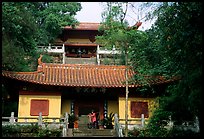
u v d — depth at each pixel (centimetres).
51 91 2830
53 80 2764
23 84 2731
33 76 2752
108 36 2386
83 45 5894
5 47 2461
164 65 2180
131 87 2745
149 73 2303
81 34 6019
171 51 1766
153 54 2214
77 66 2992
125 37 2191
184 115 2120
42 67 2889
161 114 2175
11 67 2886
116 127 2467
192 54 1616
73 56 6003
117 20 2317
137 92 2852
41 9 5425
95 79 2862
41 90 2811
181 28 1639
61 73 2900
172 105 2058
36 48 4019
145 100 2859
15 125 2250
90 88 2825
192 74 1555
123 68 2983
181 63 1708
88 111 4322
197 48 1582
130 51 2317
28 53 3803
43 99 2797
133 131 2253
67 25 5469
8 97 3112
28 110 2748
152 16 1881
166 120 2191
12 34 2912
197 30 1563
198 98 1520
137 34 2177
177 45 1677
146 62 2280
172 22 1730
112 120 2803
